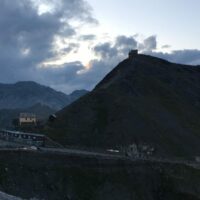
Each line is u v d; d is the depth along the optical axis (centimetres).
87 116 15325
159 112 16425
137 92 17450
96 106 15825
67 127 14850
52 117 15412
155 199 11319
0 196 6619
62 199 9969
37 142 13050
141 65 19800
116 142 14162
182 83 19700
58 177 10369
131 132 14650
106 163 11331
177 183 11775
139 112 15762
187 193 11581
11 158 10206
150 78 18912
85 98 16312
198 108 18350
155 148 14162
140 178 11488
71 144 13912
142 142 14312
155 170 11894
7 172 9794
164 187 11606
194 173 12412
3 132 14100
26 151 10562
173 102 17700
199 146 15125
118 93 16900
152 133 14862
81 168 10894
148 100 17050
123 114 15375
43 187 9956
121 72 19288
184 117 16862
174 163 12469
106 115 15338
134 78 18462
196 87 19838
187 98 18762
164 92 18188
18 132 13762
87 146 13912
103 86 18125
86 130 14662
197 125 16712
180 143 14912
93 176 10869
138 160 11938
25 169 10106
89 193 10444
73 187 10369
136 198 10988
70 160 10919
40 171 10262
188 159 13950
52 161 10662
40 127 15112
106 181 10919
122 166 11488
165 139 14850
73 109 15750
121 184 11056
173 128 15688
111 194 10744
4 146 11650
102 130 14662
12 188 9500
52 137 14200
